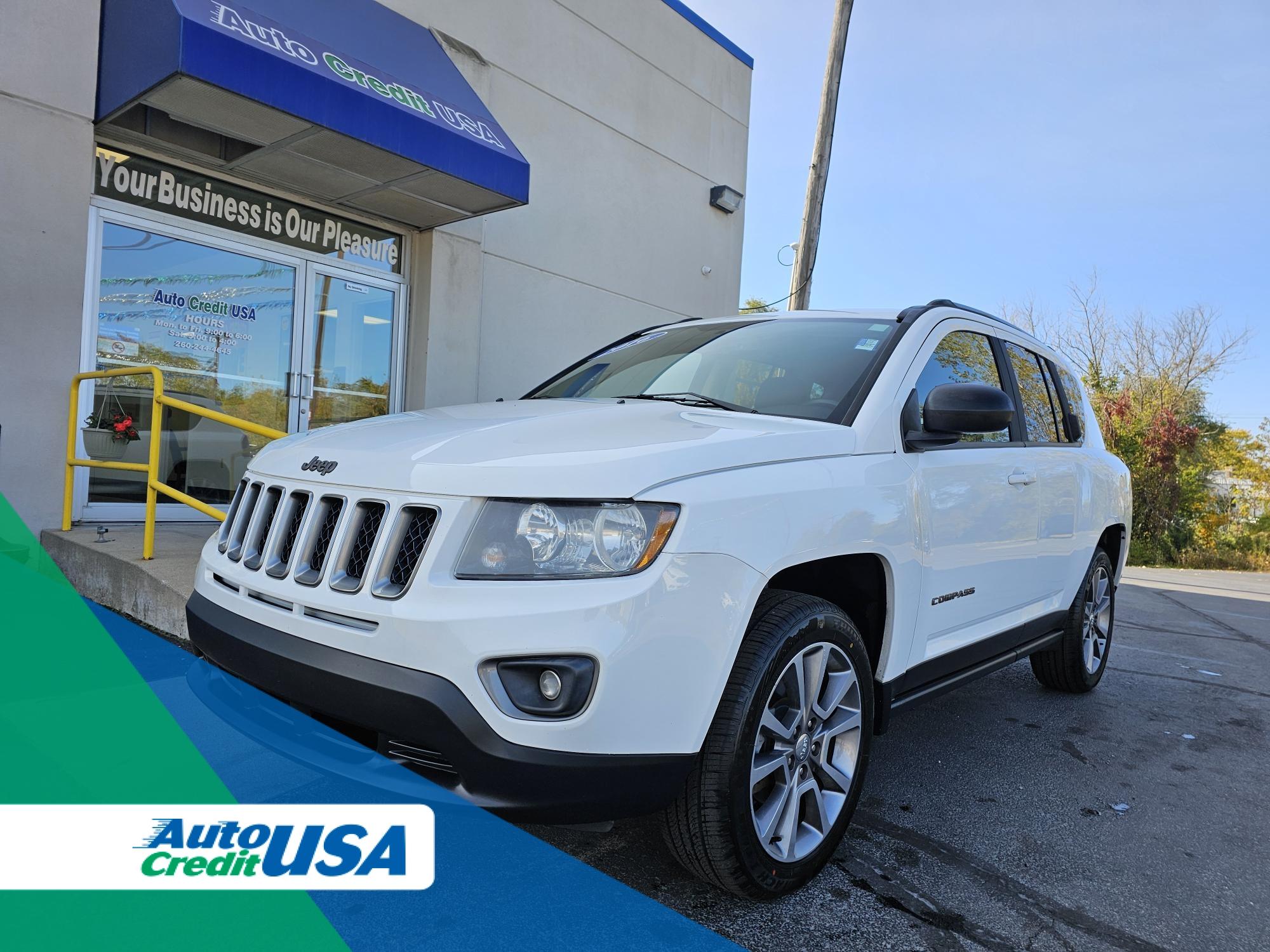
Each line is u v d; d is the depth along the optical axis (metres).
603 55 9.58
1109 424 22.06
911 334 3.16
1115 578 5.03
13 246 5.14
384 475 2.15
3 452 5.16
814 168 9.42
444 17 7.72
